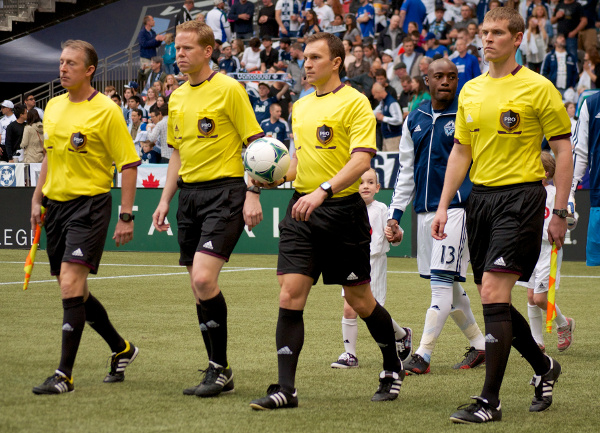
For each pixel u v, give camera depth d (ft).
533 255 24.91
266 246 87.86
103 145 28.37
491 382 24.30
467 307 33.68
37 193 29.55
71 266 27.40
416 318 46.50
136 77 133.90
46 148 28.58
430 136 34.68
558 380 30.78
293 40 119.44
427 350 32.40
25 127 102.47
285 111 102.53
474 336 33.63
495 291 24.76
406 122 35.63
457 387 29.45
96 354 33.96
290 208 26.86
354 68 101.50
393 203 35.55
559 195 25.31
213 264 26.99
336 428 22.88
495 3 105.29
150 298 53.62
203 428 22.52
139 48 134.00
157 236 90.33
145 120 116.16
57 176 28.40
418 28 107.76
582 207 78.33
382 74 92.99
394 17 108.27
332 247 26.03
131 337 38.68
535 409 25.66
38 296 53.36
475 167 26.02
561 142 25.23
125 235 28.94
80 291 27.37
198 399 26.35
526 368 33.30
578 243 78.69
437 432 22.72
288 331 25.76
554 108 24.76
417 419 24.25
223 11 125.29
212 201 27.61
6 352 33.86
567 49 99.71
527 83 24.94
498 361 24.32
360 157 25.46
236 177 27.91
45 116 28.86
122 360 28.86
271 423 23.29
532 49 102.58
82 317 27.25
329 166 26.35
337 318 46.01
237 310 48.83
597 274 69.46
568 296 56.34
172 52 125.18
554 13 102.68
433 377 31.48
